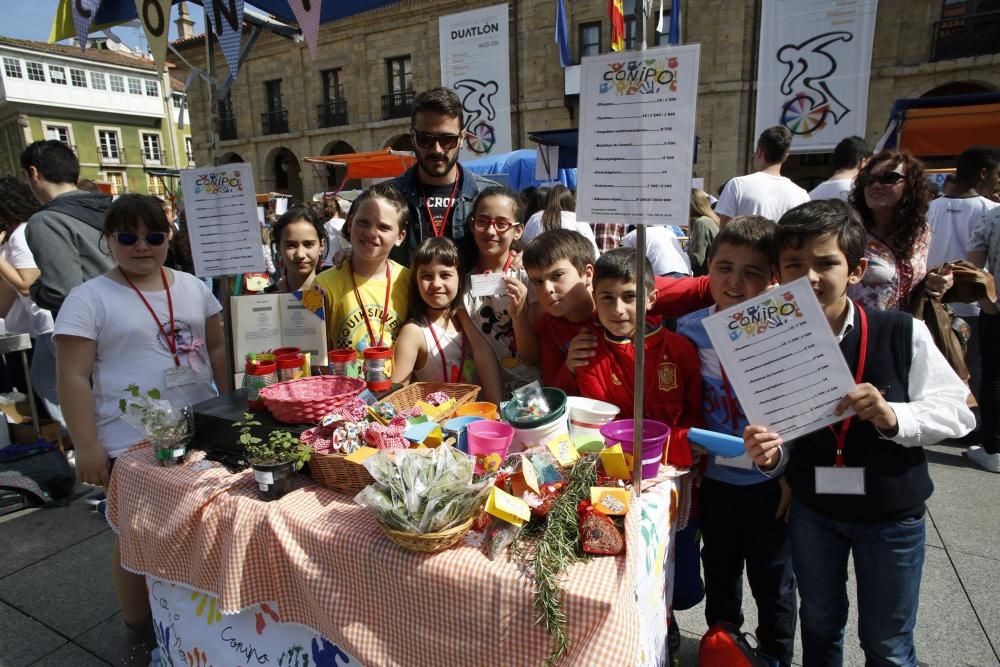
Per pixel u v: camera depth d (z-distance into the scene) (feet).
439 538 4.06
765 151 12.25
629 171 4.15
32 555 9.35
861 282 8.31
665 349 5.80
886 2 40.63
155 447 5.66
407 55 58.80
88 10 7.67
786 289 4.13
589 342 6.07
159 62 6.40
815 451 4.83
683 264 10.67
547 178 27.07
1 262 11.12
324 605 4.55
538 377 7.68
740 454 4.96
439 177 8.72
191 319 7.06
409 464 4.40
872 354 4.59
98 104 116.47
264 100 68.69
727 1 42.78
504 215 7.50
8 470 10.69
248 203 6.38
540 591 3.69
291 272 10.09
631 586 3.78
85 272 9.73
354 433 5.15
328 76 64.64
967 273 8.25
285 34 8.83
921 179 7.82
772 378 4.28
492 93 30.09
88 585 8.57
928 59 40.24
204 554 5.10
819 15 26.02
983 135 16.76
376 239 7.31
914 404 4.35
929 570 8.11
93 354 6.41
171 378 6.81
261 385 5.90
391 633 4.33
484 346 7.23
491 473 4.51
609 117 4.15
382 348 6.65
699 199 15.05
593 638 3.55
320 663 4.95
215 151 6.48
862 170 8.34
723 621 5.94
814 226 4.42
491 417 5.92
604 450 4.77
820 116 26.84
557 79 50.21
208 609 5.49
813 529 4.99
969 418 4.36
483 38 29.53
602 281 5.62
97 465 6.22
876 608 4.81
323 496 5.13
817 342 4.14
